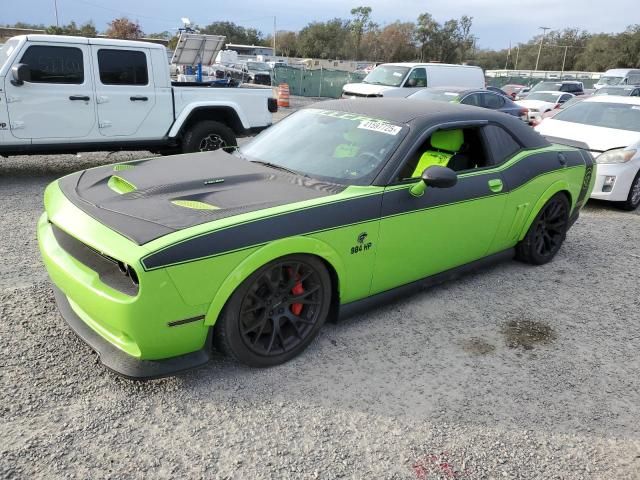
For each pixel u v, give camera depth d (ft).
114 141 24.26
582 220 22.54
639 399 9.93
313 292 10.11
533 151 14.69
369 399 9.30
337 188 10.52
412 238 11.39
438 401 9.42
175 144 26.48
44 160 28.63
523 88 104.37
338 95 105.09
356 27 291.99
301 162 11.75
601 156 23.66
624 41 256.11
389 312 12.57
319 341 11.03
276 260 9.18
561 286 14.96
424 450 8.22
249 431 8.30
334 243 9.87
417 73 51.90
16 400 8.54
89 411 8.45
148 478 7.28
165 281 7.88
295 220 9.30
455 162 12.98
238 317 9.01
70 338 10.37
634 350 11.69
